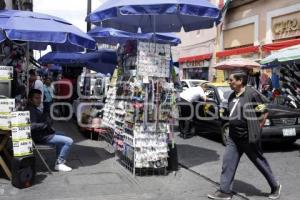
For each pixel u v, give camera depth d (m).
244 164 8.48
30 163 6.85
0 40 7.15
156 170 7.80
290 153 9.70
